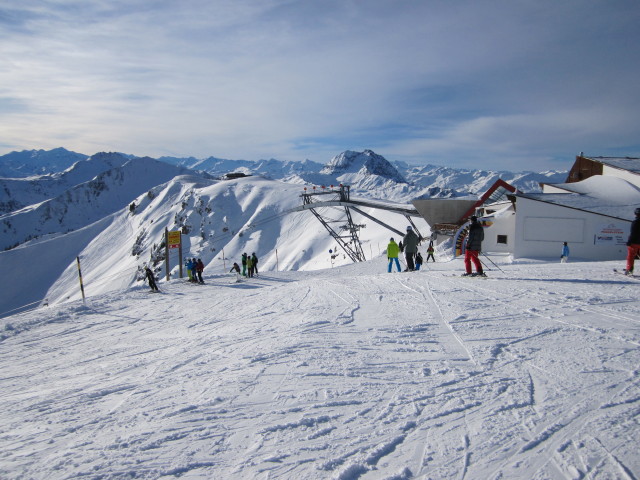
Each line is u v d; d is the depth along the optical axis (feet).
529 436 8.66
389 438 8.98
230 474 7.92
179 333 29.78
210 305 45.73
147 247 432.25
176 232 96.53
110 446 9.51
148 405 12.21
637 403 9.80
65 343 31.94
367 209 358.84
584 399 10.19
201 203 460.96
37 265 476.54
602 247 78.69
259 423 10.07
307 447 8.77
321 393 11.71
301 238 363.15
